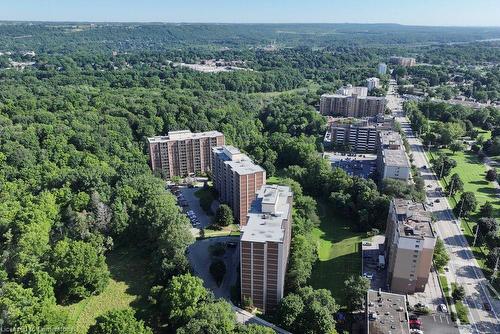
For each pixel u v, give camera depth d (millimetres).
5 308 189875
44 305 197375
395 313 195375
